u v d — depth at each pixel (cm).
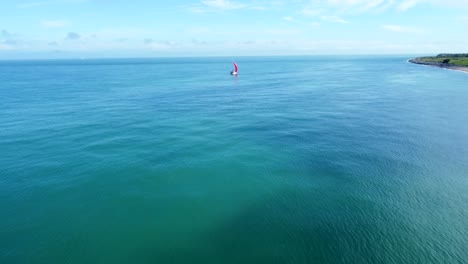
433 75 12256
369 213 2284
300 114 5494
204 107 6144
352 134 4219
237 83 10712
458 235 2008
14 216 2266
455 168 3044
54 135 4128
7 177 2867
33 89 8781
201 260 1841
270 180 2859
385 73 14412
